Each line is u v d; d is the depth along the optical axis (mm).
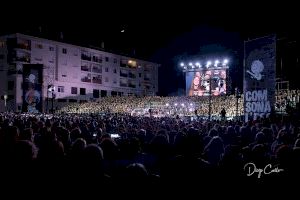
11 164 4867
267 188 5117
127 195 3893
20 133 9320
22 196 4703
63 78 69750
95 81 77625
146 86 92125
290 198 5082
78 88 73312
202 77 64562
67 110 67000
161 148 8023
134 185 3867
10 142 5879
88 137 11391
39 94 41188
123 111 59875
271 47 23078
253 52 24547
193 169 4688
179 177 4590
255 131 13109
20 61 61406
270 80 23203
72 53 71938
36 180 4770
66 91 70375
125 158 7184
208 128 17562
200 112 50000
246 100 25125
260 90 23938
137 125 19453
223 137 11688
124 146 7227
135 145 7258
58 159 4906
